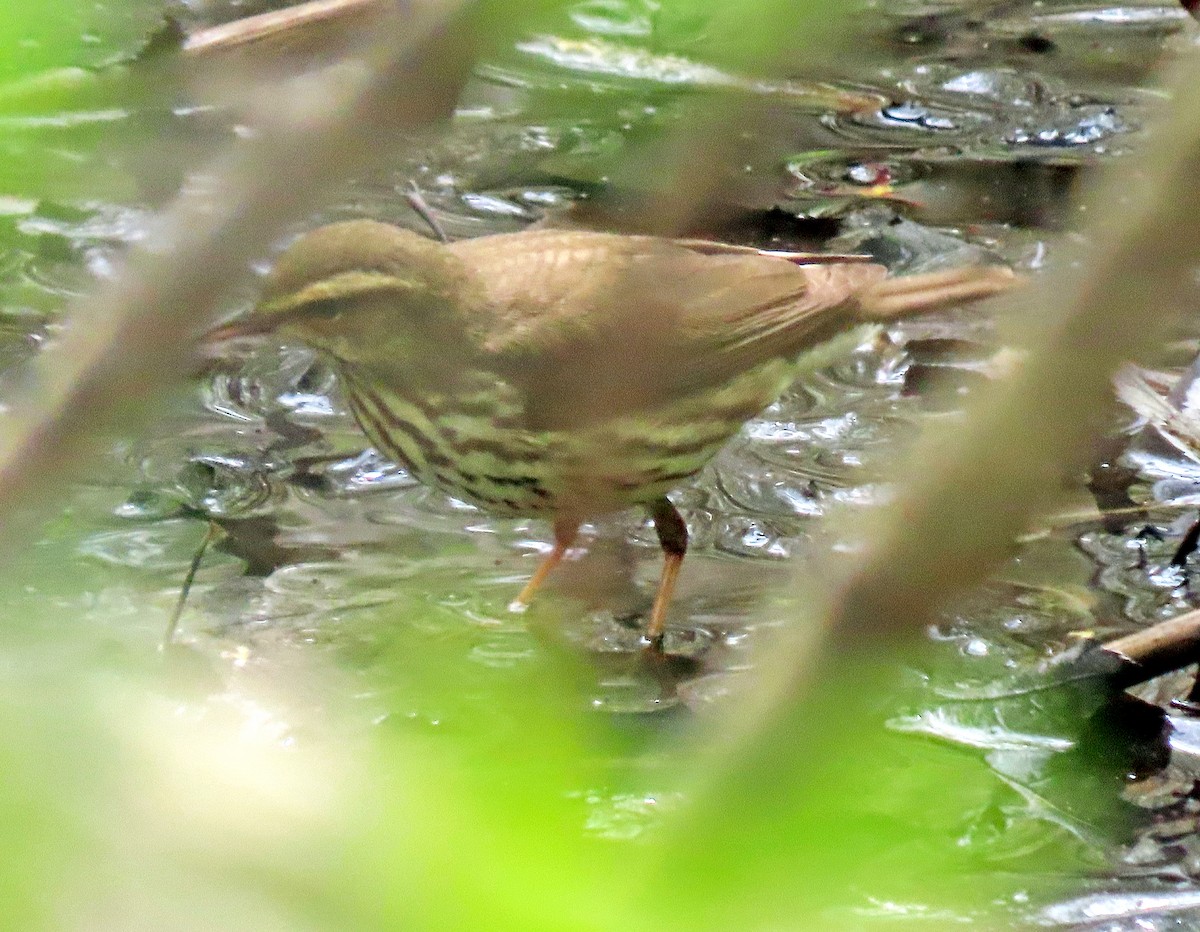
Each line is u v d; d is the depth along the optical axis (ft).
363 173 9.75
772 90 10.28
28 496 7.74
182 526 33.32
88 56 11.39
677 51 11.22
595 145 44.27
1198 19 23.38
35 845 8.89
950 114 50.90
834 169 47.42
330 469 36.01
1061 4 58.34
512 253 31.04
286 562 32.19
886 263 42.63
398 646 28.78
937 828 20.11
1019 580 31.19
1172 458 35.12
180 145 34.58
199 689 26.63
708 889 8.26
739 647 28.96
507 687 14.96
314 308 29.84
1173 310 7.86
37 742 9.09
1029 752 25.18
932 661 27.76
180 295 7.57
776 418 37.93
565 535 31.81
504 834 8.81
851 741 7.90
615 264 30.37
